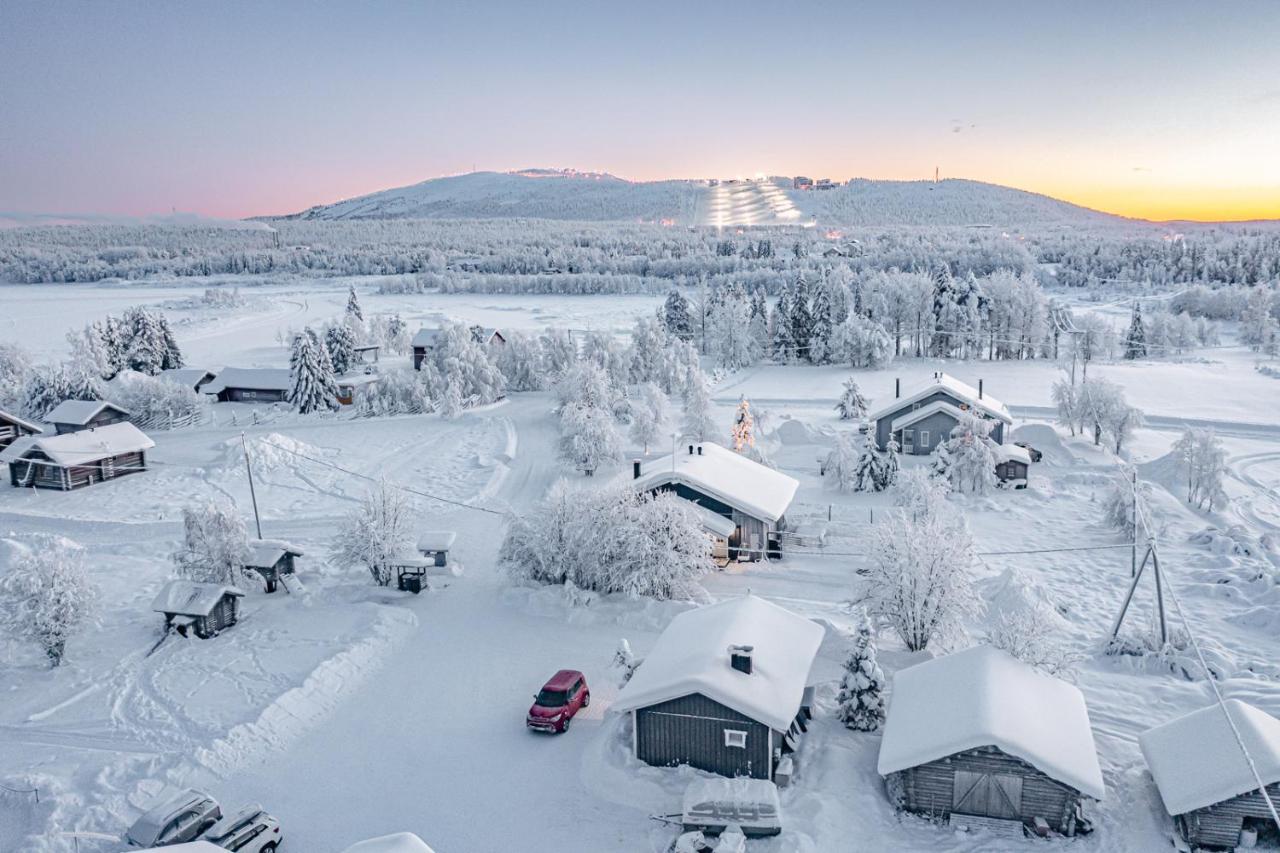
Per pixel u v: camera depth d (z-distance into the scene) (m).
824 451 71.31
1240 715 24.19
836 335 121.19
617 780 26.25
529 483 63.53
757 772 25.97
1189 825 22.55
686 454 53.03
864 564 43.62
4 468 68.25
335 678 33.41
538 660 35.03
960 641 33.88
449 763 27.78
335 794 26.28
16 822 25.02
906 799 24.78
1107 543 48.19
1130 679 32.34
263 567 42.47
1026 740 23.59
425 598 41.91
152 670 34.56
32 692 32.94
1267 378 102.94
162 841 23.16
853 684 29.06
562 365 104.50
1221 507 53.25
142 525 54.00
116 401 85.75
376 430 82.31
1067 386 75.56
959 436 59.88
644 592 40.09
